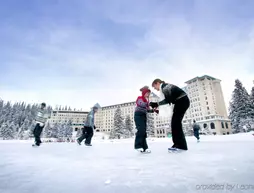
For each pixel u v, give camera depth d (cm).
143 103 366
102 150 411
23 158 274
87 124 635
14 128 6175
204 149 353
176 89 331
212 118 6038
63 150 417
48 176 158
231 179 132
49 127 7288
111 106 12094
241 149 342
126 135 5144
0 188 125
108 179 145
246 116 2989
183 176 145
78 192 116
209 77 7319
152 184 128
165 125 8288
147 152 331
